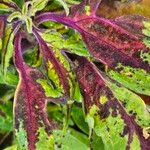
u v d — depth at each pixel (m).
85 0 0.38
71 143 0.39
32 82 0.36
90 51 0.37
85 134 0.45
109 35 0.37
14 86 0.41
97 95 0.37
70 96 0.37
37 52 0.39
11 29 0.37
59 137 0.36
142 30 0.37
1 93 0.44
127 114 0.37
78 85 0.38
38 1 0.37
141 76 0.37
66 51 0.37
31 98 0.36
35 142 0.35
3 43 0.37
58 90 0.36
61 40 0.37
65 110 0.38
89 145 0.39
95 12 0.38
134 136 0.36
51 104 0.44
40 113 0.36
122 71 0.37
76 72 0.38
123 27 0.37
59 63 0.37
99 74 0.38
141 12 0.42
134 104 0.37
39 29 0.38
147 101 0.43
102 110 0.37
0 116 0.44
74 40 0.37
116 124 0.37
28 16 0.36
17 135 0.35
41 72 0.37
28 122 0.36
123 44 0.37
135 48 0.37
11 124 0.44
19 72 0.37
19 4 0.40
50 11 0.39
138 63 0.37
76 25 0.38
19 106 0.36
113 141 0.36
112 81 0.38
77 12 0.38
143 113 0.37
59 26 0.39
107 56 0.37
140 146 0.36
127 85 0.37
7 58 0.36
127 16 0.38
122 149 0.36
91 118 0.36
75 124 0.45
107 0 0.42
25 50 0.40
